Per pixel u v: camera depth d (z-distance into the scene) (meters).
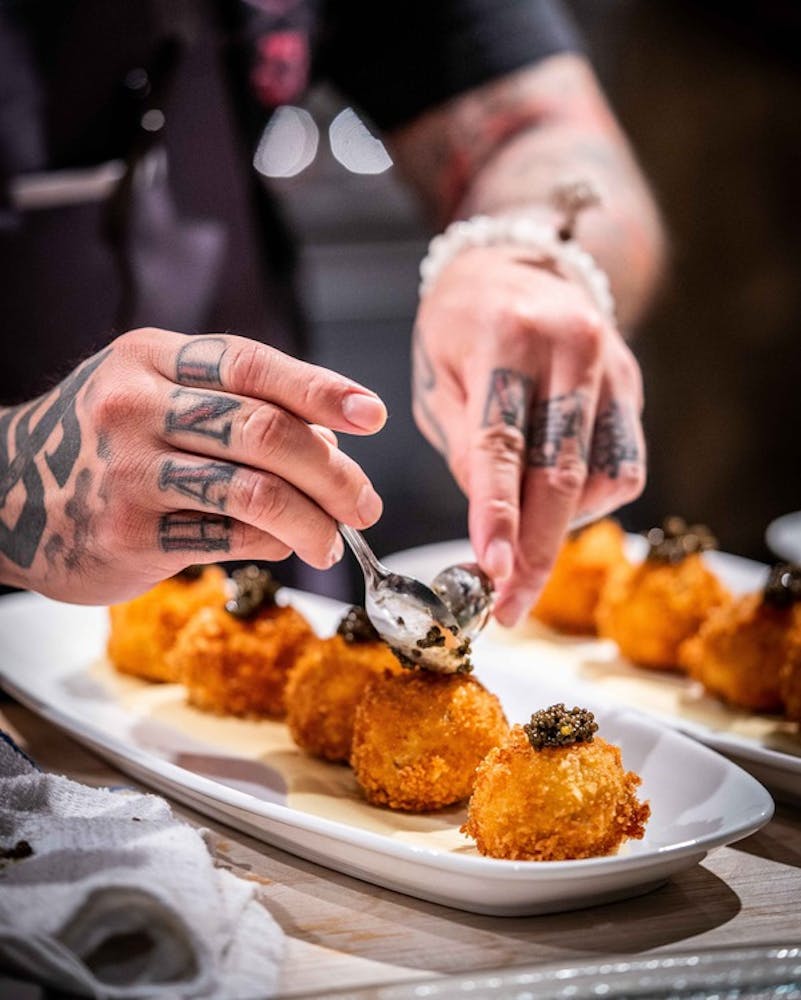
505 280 1.35
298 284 2.03
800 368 4.00
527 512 1.20
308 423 0.93
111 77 1.72
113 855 0.86
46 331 1.76
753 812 0.97
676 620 1.47
